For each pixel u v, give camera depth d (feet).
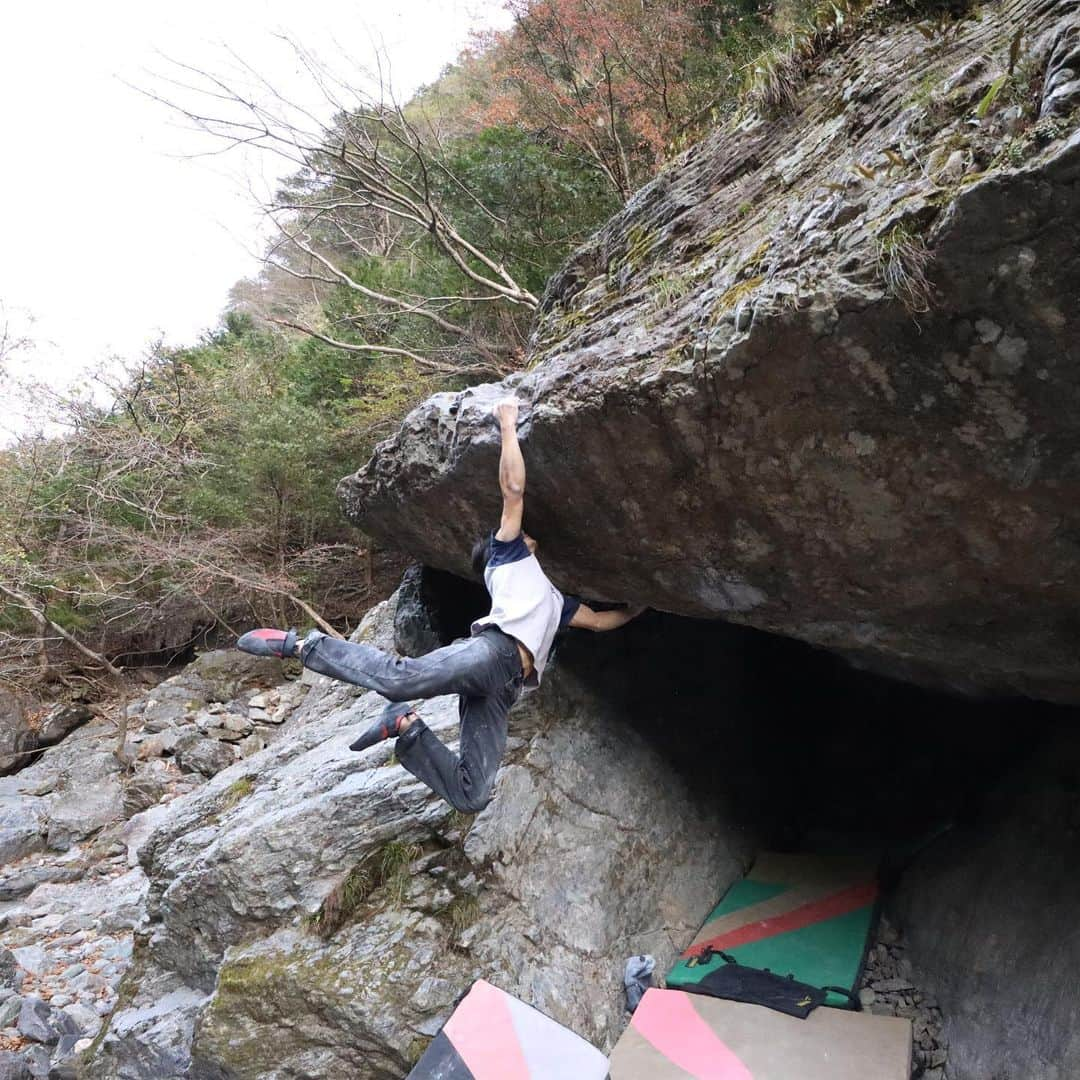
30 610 30.32
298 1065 11.04
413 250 33.24
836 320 6.29
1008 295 5.56
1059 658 8.59
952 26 8.60
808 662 17.48
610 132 27.25
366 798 13.06
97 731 30.22
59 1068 14.82
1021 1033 9.57
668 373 7.84
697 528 9.23
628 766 14.25
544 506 10.50
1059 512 6.80
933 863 12.95
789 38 12.68
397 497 13.20
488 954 11.40
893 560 8.12
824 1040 10.21
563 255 28.78
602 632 15.62
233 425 34.83
